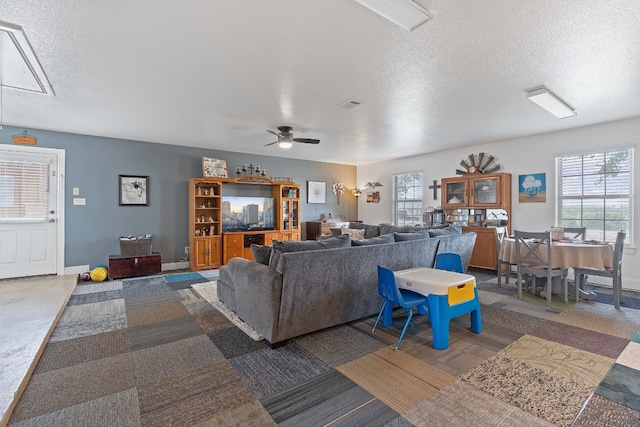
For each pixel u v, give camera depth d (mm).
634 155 4297
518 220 5453
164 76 2918
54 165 5008
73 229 5156
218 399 1909
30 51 2436
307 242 2854
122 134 5223
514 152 5504
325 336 2828
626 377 2117
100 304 3740
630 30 2156
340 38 2289
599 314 3369
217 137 5438
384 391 1987
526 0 1851
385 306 3045
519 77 2945
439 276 2881
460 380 2105
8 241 4730
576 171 4855
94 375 2170
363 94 3387
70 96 3408
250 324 2914
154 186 5867
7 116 4148
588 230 4746
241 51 2479
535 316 3320
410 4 1835
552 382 2066
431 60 2625
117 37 2262
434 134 5176
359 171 8828
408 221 7441
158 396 1936
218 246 6141
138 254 5305
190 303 3781
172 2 1879
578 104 3678
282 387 2035
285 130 4797
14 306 3490
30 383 2064
